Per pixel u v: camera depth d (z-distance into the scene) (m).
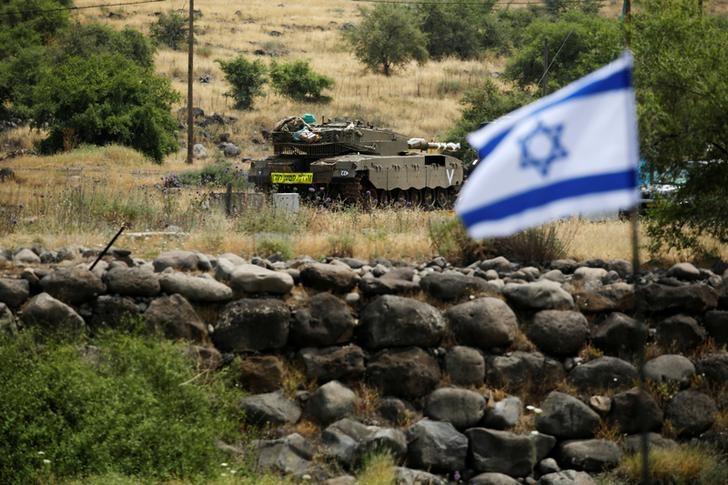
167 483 30.05
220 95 195.12
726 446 36.28
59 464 30.17
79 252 40.03
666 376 37.22
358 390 35.78
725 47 43.44
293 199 56.34
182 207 62.69
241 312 35.47
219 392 33.91
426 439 34.09
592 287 39.28
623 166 21.30
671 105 43.12
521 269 40.41
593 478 34.50
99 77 149.00
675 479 34.25
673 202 44.28
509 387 36.50
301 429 34.50
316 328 35.84
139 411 31.77
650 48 44.06
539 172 21.47
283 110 186.75
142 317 34.97
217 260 38.38
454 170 99.62
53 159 133.00
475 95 156.38
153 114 150.12
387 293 37.34
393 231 50.50
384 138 95.56
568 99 21.73
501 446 34.47
